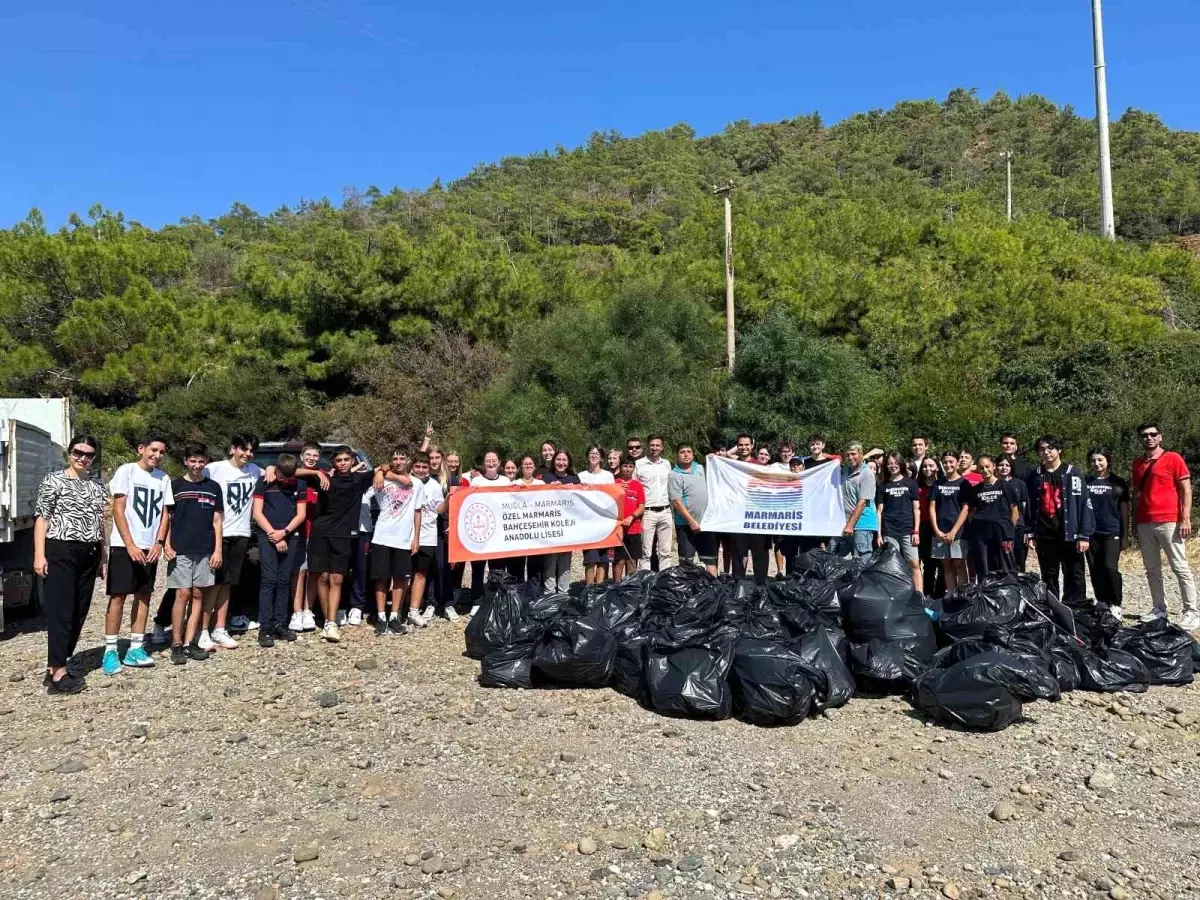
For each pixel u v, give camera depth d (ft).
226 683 21.81
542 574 31.37
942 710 18.74
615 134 495.41
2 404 35.45
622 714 19.40
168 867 12.74
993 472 30.42
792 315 76.54
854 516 29.94
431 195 285.43
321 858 12.95
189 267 96.32
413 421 80.84
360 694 20.92
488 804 14.79
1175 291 117.19
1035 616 22.54
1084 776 16.17
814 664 20.06
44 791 15.55
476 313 88.74
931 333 77.87
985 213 117.39
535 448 64.34
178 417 77.66
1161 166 262.26
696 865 12.66
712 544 31.91
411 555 27.40
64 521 21.22
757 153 423.23
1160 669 21.71
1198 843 13.58
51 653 21.06
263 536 25.54
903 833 13.80
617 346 66.49
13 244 80.28
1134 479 28.53
